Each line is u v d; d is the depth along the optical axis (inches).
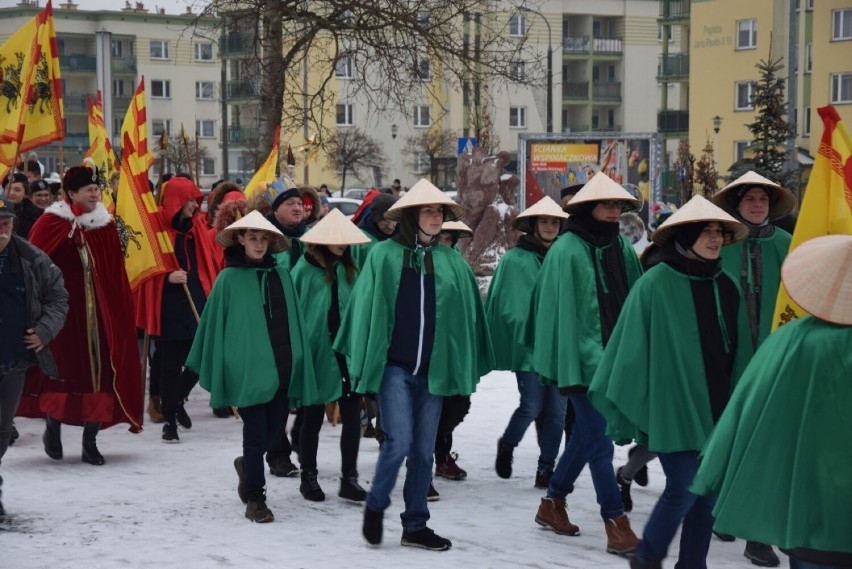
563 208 332.8
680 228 225.0
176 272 389.7
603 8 2381.9
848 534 159.3
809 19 1689.2
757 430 166.1
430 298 258.2
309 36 696.4
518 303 320.2
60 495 311.1
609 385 223.1
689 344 220.5
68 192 349.7
